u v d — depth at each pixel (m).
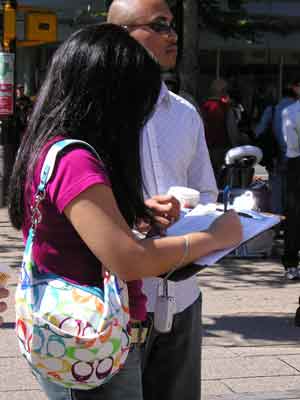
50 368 2.29
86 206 2.24
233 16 14.20
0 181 12.41
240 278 8.33
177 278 2.41
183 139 3.22
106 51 2.35
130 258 2.25
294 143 8.35
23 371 5.20
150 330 2.99
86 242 2.25
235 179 9.48
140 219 2.47
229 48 20.95
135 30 3.31
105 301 2.28
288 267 8.35
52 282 2.32
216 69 21.23
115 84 2.34
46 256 2.34
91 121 2.34
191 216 2.66
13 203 2.47
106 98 2.34
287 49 20.64
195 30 11.45
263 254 9.40
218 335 6.19
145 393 3.08
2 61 12.55
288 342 6.05
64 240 2.33
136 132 2.38
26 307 2.32
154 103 2.42
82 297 2.29
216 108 10.44
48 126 2.37
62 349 2.25
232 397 4.83
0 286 2.57
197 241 2.37
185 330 3.06
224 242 2.43
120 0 3.36
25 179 2.42
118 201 2.38
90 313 2.27
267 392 4.93
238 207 2.80
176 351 3.05
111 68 2.34
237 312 6.92
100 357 2.27
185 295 3.05
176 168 3.21
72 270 2.33
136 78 2.35
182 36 11.47
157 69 2.42
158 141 3.17
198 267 2.40
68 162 2.27
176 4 11.47
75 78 2.35
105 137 2.35
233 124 10.45
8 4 12.46
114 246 2.24
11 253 9.22
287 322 6.61
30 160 2.38
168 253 2.33
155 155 3.16
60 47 2.43
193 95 11.47
